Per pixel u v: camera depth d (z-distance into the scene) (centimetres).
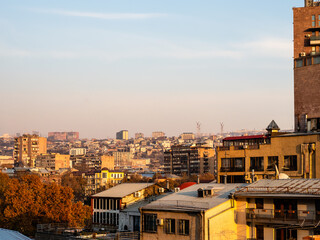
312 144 9212
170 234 7112
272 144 9962
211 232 6756
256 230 6938
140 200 10750
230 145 11712
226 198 7181
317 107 11669
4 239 6812
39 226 11412
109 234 9550
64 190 13125
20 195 12794
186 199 7544
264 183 7350
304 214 6431
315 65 11800
